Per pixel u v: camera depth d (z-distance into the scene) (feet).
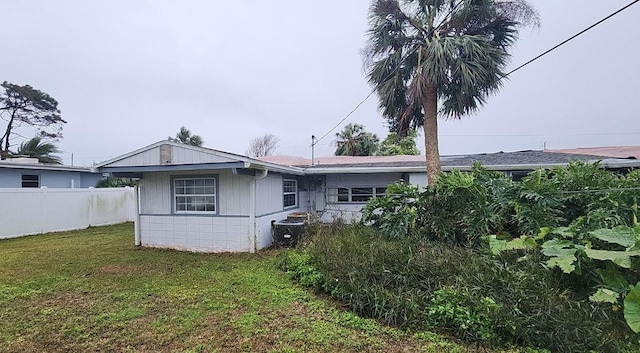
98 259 23.06
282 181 31.07
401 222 21.30
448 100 30.25
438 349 10.22
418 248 17.49
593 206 17.48
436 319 11.51
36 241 30.58
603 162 27.45
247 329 11.62
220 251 25.88
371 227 23.40
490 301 11.27
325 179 37.17
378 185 35.42
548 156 35.35
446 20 30.35
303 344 10.54
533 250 15.16
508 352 9.88
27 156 51.19
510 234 19.20
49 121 81.61
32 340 10.94
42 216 35.19
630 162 28.27
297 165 40.04
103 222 42.19
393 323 11.89
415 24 31.22
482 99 29.81
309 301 14.30
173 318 12.67
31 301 14.64
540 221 18.24
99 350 10.30
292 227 26.55
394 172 33.99
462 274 13.56
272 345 10.50
